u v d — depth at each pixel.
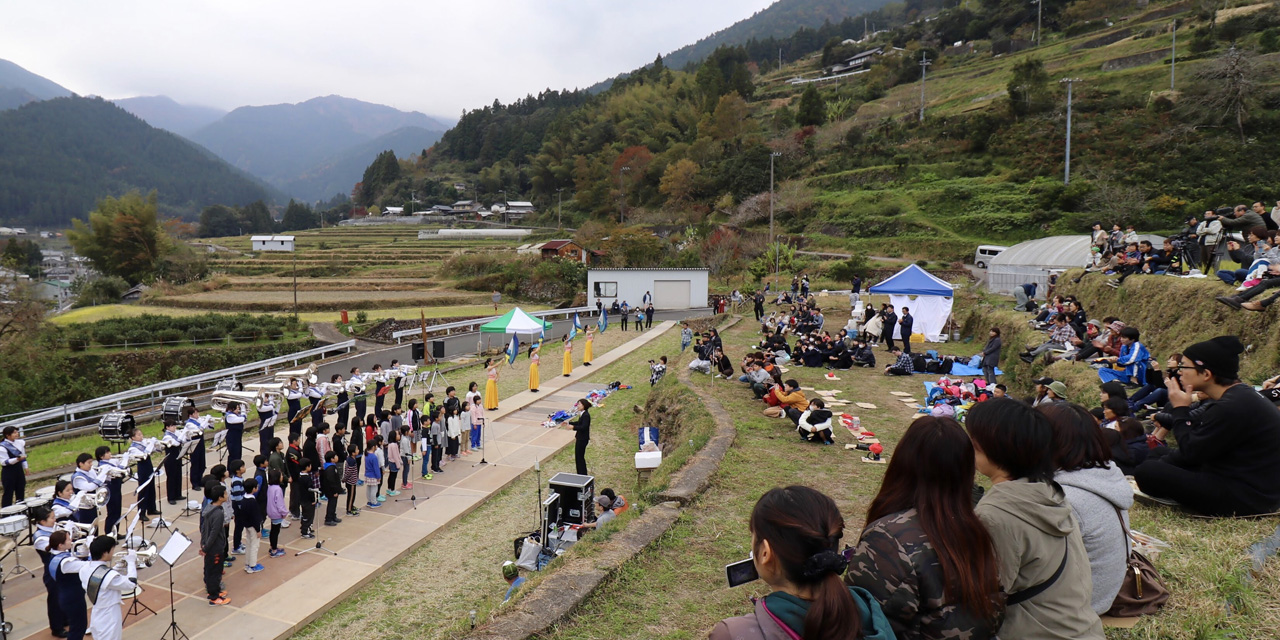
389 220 145.50
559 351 32.78
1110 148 59.94
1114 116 64.69
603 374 27.30
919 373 18.44
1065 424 3.34
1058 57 90.00
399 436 14.11
